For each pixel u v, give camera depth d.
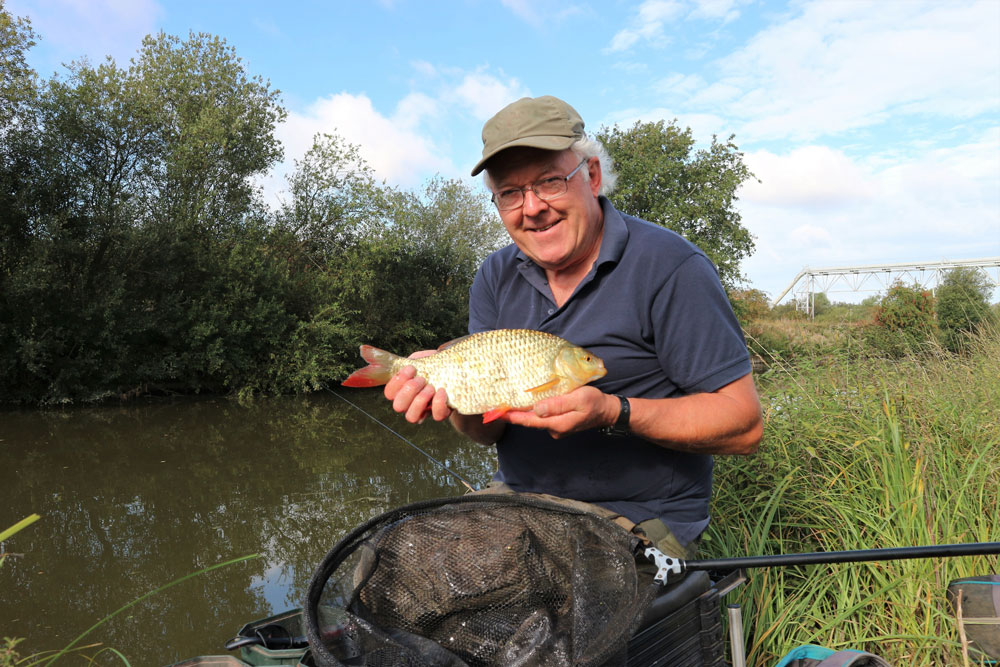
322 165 21.67
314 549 5.63
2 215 14.53
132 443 10.64
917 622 2.73
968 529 3.08
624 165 28.69
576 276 2.20
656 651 1.58
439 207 24.89
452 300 23.41
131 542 5.93
